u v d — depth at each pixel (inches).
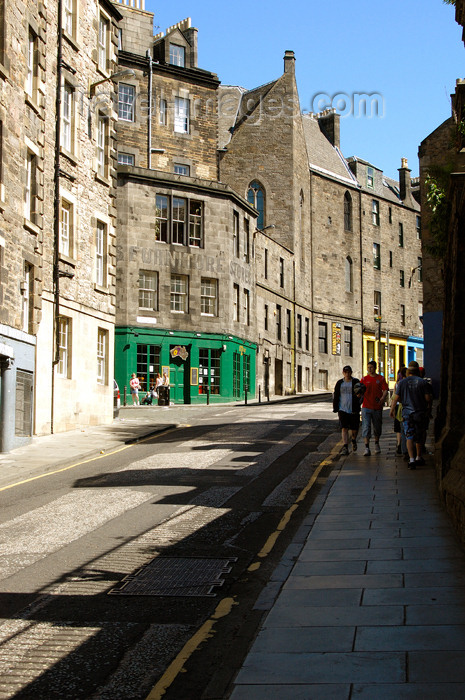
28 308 861.2
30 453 738.8
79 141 1025.5
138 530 396.2
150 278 1631.4
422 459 585.6
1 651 238.8
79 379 1013.2
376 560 327.0
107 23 1149.1
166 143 1861.5
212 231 1717.5
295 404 1473.9
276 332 2097.7
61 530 398.6
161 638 249.4
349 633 238.5
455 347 444.8
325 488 511.5
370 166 2704.2
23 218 826.2
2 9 778.2
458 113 527.8
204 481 546.0
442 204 689.6
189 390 1658.5
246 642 241.1
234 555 350.3
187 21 1961.1
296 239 2250.2
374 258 2669.8
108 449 776.9
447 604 262.4
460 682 196.9
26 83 841.5
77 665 227.9
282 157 2222.0
